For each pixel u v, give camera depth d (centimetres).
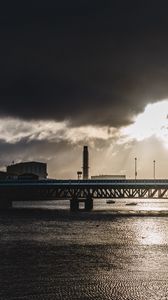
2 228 14625
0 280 6969
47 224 16075
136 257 9175
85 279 7119
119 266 8206
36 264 8225
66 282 6900
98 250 10012
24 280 6981
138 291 6475
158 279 7206
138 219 18712
